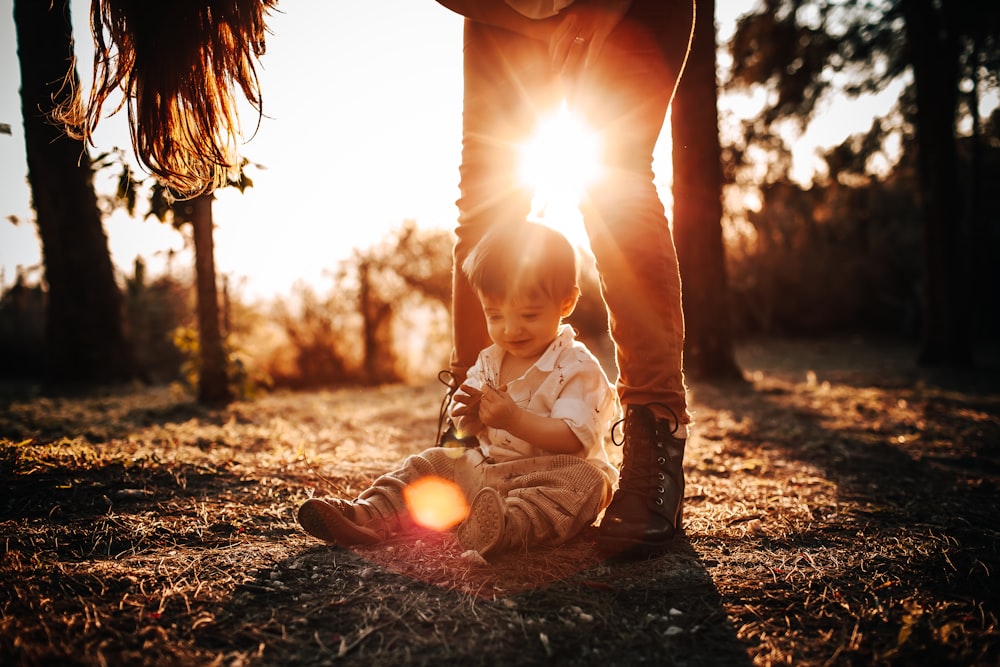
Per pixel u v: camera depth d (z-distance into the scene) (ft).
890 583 4.90
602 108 5.59
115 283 22.52
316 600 4.52
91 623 4.08
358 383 33.37
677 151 22.50
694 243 22.99
